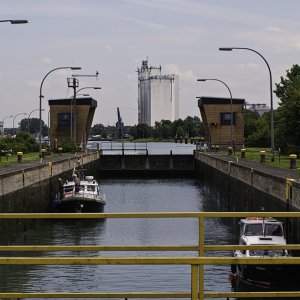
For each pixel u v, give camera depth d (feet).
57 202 232.12
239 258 35.37
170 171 463.01
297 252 114.32
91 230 185.98
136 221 203.21
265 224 119.14
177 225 192.24
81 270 116.26
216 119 468.75
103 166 463.83
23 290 104.37
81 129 472.03
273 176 165.07
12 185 175.52
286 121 319.47
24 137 443.73
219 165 301.84
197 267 35.37
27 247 37.01
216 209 260.21
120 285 105.81
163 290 101.45
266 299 83.71
